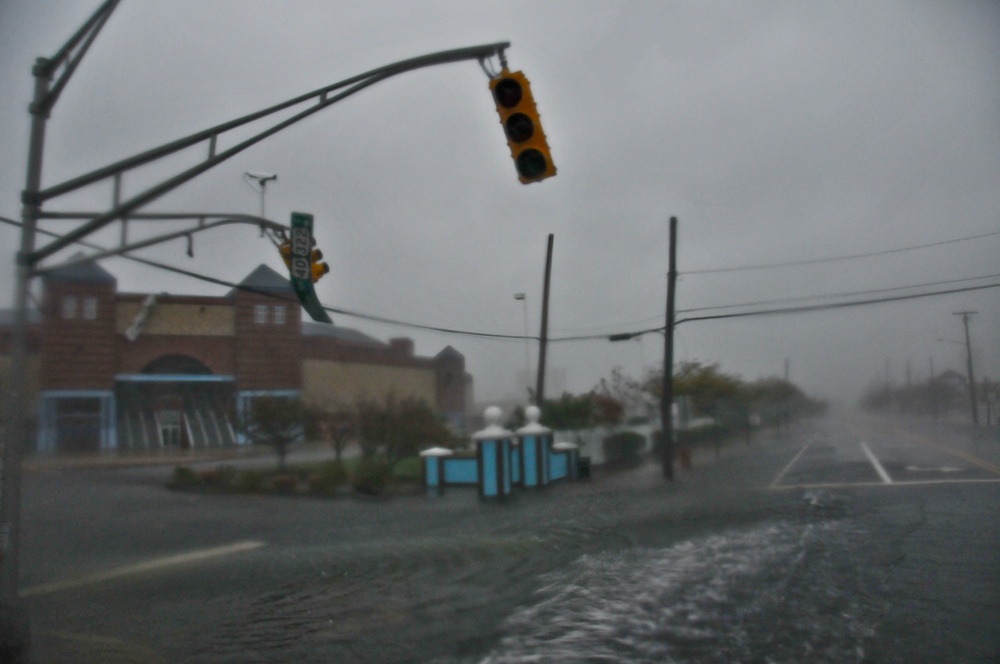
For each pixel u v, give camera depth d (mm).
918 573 9320
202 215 9164
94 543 13883
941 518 13906
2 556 7266
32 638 7570
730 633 6926
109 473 30156
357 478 22234
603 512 16734
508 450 21125
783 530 13055
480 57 7922
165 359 43969
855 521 13898
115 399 41906
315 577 10430
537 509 17703
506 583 9508
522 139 7383
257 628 7703
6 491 7387
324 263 10727
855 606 7801
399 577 10219
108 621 8156
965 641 6559
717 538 12438
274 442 27031
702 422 44875
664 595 8484
